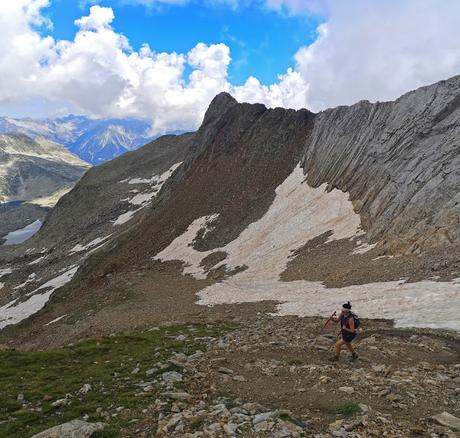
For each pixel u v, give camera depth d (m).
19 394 16.31
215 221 82.31
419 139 56.97
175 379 16.77
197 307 43.94
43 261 127.38
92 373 18.81
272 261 58.28
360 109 77.19
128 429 12.31
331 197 69.31
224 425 11.61
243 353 21.08
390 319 26.75
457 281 29.83
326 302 35.00
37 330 58.38
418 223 43.31
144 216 102.62
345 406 12.56
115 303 54.72
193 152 122.44
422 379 15.23
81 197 167.00
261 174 91.62
